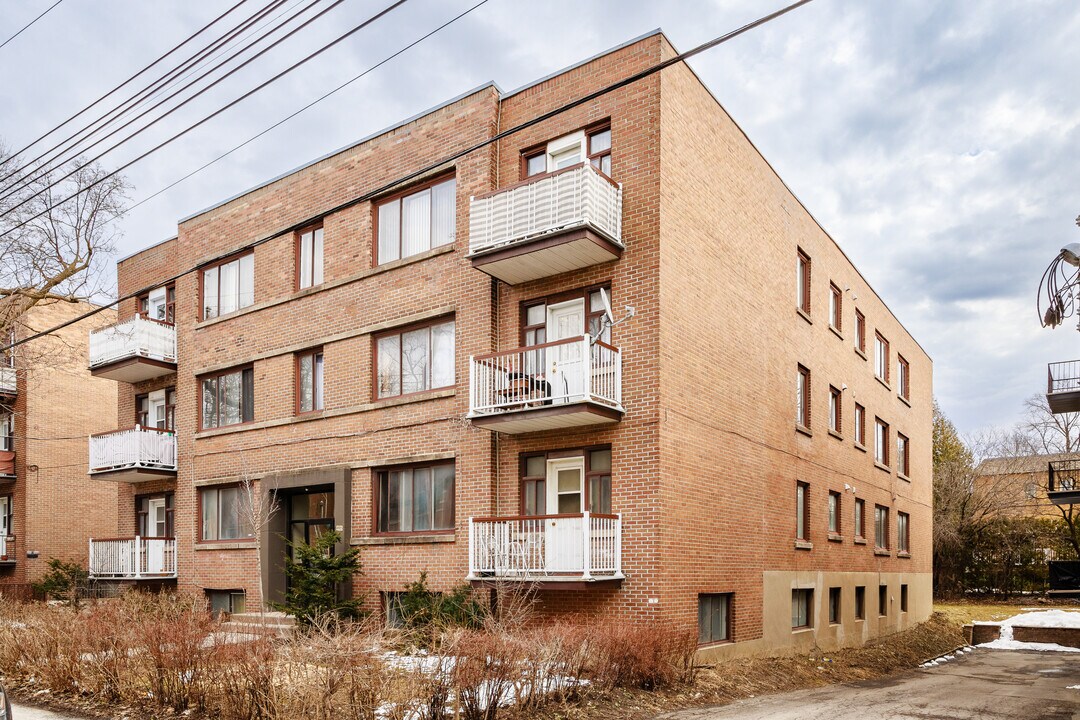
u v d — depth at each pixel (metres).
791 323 21.84
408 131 19.50
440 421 17.98
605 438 15.80
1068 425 56.53
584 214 15.17
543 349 16.75
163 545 23.67
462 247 18.06
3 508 33.06
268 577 20.66
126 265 27.16
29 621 14.26
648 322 15.59
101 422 34.25
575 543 14.82
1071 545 47.00
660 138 15.93
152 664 11.37
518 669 10.77
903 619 31.02
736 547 17.80
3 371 31.81
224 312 23.25
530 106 17.78
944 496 49.41
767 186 20.97
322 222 21.06
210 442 22.84
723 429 17.67
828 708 13.78
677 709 12.63
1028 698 16.03
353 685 9.55
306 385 21.00
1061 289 12.36
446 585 17.36
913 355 35.59
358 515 19.12
